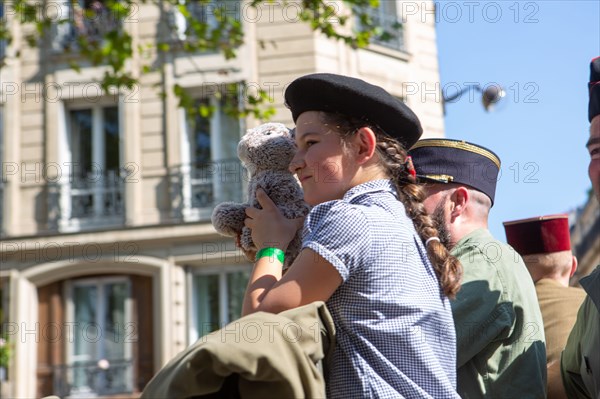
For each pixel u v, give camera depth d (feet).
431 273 9.04
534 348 11.20
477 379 11.01
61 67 63.36
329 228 8.65
